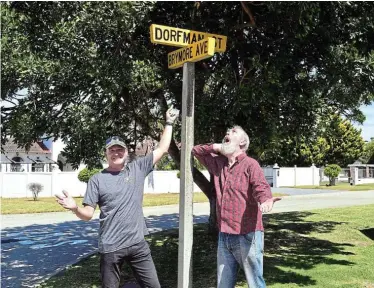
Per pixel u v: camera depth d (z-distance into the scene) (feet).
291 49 22.02
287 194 82.69
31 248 34.91
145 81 18.38
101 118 18.93
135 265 13.76
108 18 16.05
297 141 25.61
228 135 13.46
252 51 22.35
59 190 82.69
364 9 19.13
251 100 18.97
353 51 20.88
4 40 16.35
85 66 16.57
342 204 63.00
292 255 27.17
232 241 13.41
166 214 56.49
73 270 26.22
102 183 13.37
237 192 13.23
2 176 82.48
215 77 20.40
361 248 29.37
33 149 92.89
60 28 16.46
